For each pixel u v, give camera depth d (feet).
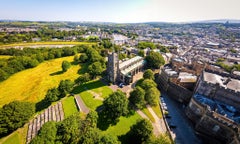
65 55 634.84
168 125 247.50
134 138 209.87
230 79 266.98
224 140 212.23
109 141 173.17
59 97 325.83
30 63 503.61
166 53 654.12
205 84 262.47
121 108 241.76
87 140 178.09
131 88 363.97
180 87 313.12
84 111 277.23
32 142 169.68
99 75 431.43
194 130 239.50
